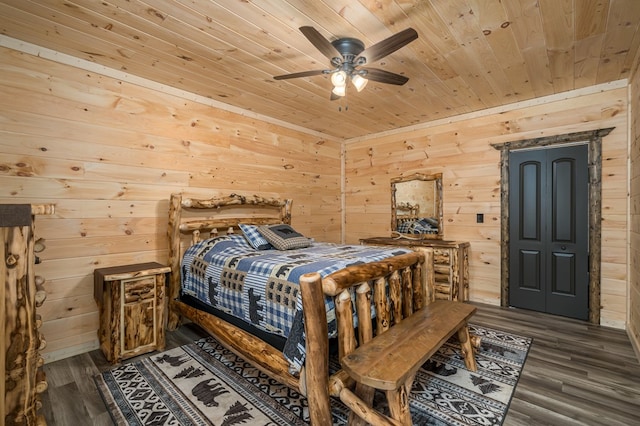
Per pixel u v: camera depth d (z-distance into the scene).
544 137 3.43
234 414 1.77
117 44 2.35
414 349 1.64
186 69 2.77
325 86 3.13
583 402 1.86
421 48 2.37
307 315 1.51
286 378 1.74
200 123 3.41
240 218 3.75
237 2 1.84
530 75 2.88
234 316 2.31
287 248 3.05
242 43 2.32
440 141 4.25
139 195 2.95
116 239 2.79
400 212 4.66
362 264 2.02
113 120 2.77
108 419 1.73
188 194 3.32
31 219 1.33
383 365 1.47
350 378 1.64
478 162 3.93
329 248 3.09
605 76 2.94
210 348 2.64
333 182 5.18
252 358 2.00
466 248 3.94
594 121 3.16
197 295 2.77
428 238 4.34
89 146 2.64
